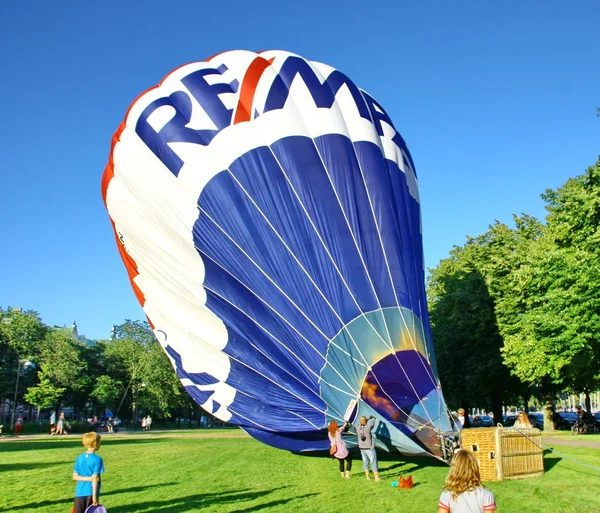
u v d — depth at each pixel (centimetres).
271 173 1664
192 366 1823
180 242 1748
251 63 1823
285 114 1714
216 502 1177
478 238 4572
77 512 854
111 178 1905
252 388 1733
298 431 1698
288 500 1180
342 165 1702
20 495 1309
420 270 1814
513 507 1060
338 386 1619
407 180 1903
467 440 1413
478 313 3966
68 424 5244
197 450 2516
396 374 1606
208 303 1752
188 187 1702
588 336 2623
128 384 7981
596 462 1719
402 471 1574
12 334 6919
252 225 1655
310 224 1645
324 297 1622
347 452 1484
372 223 1694
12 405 7500
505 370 3994
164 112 1772
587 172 2841
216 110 1742
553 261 2784
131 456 2269
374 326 1614
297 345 1647
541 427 5259
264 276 1653
